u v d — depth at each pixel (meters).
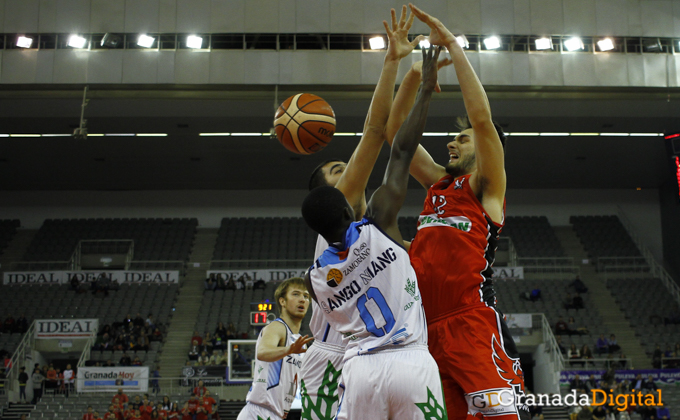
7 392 19.81
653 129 24.02
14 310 24.05
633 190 32.12
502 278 26.03
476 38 21.41
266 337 5.24
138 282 26.16
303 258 28.38
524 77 21.16
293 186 31.23
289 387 5.50
